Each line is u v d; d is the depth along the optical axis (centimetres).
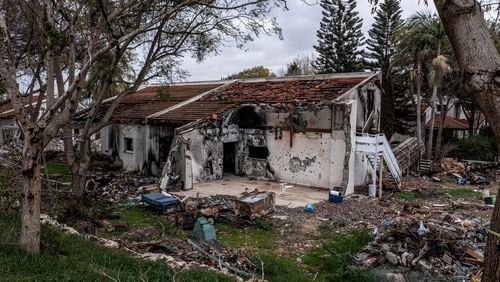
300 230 1171
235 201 1268
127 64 1617
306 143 1878
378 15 3594
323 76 2181
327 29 3819
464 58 275
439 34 2434
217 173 2008
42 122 685
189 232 1127
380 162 1692
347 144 1688
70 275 606
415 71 2566
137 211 1359
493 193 1783
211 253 922
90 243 859
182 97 2447
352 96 1892
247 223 1217
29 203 701
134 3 938
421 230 1017
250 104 1991
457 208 1481
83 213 1225
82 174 1275
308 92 1966
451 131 3488
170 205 1333
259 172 2042
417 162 2403
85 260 707
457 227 1105
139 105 2386
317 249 1014
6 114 2777
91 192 1513
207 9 1415
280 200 1566
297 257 960
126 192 1622
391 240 1018
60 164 2364
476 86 270
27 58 1378
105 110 2358
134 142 2141
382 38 3631
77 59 1200
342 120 1723
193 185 1838
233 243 1053
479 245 965
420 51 2509
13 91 664
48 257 688
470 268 863
